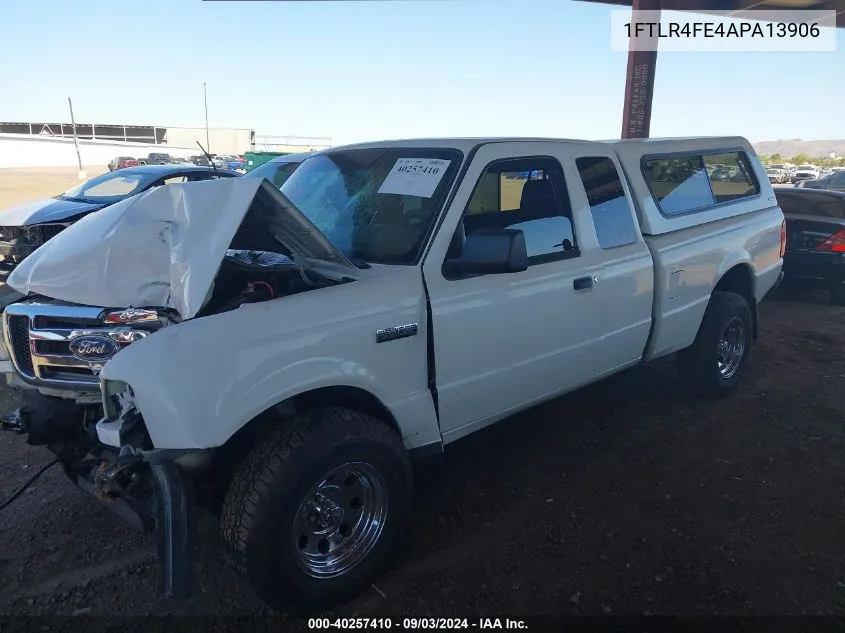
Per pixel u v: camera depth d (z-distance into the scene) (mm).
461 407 3502
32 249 8773
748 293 5773
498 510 3787
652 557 3334
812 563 3287
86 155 67438
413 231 3400
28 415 3273
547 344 3873
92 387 3041
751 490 4004
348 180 3912
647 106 10953
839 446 4613
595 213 4219
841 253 8859
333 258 3141
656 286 4617
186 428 2488
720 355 5434
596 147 4379
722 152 5594
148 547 3430
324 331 2848
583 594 3061
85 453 3256
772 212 5961
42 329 3094
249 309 2711
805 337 7531
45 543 3449
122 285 2979
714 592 3068
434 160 3652
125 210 3109
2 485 4020
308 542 2869
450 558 3336
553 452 4535
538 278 3748
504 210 3863
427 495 3961
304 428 2779
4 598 3025
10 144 63594
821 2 12492
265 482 2645
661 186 4895
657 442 4688
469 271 3227
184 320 2723
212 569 3248
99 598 3033
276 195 2936
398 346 3125
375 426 2990
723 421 5062
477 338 3467
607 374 4480
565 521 3666
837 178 16828
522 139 3904
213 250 2773
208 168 10828
